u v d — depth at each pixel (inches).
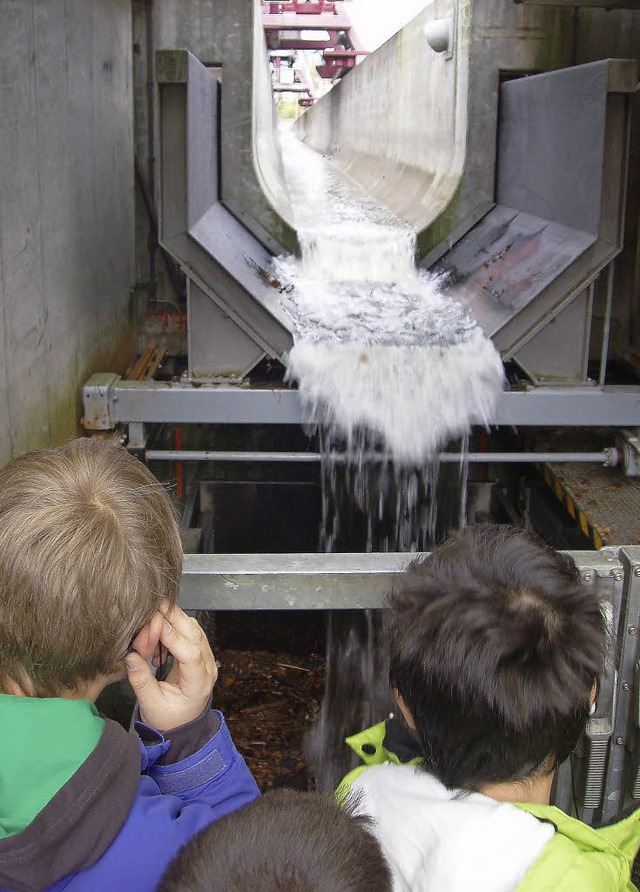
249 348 167.5
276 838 31.7
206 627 170.9
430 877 40.6
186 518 186.7
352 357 163.9
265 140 294.7
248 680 177.9
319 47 585.3
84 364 175.8
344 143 453.1
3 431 123.6
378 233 232.5
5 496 42.5
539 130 197.9
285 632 196.2
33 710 39.6
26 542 40.3
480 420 163.6
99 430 172.4
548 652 42.1
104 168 198.5
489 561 46.3
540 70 225.9
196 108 170.6
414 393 161.6
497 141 231.3
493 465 201.2
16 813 36.7
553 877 39.1
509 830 40.8
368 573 68.6
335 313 186.1
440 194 245.0
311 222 264.2
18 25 133.4
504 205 226.5
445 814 42.2
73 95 169.0
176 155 159.9
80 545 40.4
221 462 211.6
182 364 243.9
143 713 48.2
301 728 159.6
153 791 43.9
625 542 142.9
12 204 129.0
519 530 50.7
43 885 36.1
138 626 42.9
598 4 206.1
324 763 147.9
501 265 196.4
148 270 240.7
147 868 38.7
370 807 45.4
